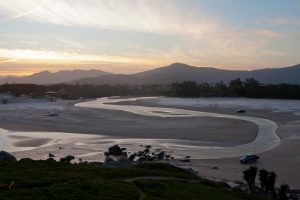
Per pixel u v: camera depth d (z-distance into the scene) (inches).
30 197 978.1
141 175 1409.9
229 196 1311.5
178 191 1224.2
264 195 1932.8
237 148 3494.1
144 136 4220.0
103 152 3344.0
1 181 1126.4
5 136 4252.0
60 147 3575.3
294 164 2810.0
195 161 2970.0
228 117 6117.1
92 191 1074.7
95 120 5772.6
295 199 2004.2
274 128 4798.2
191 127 4906.5
